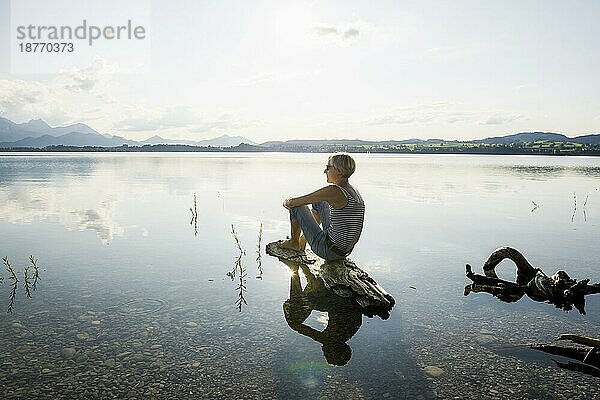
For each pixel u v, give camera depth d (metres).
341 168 7.07
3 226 11.18
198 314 5.43
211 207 14.84
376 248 9.32
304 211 7.70
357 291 6.11
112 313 5.41
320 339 4.79
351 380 3.93
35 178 26.98
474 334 4.98
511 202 16.98
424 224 12.19
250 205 15.36
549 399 3.67
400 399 3.65
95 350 4.42
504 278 7.37
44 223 11.62
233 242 9.57
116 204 15.39
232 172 35.41
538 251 9.05
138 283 6.63
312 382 3.89
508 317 5.52
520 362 4.32
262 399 3.62
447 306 5.90
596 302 6.09
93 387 3.75
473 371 4.13
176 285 6.57
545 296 6.25
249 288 6.49
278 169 40.91
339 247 7.12
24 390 3.69
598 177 31.59
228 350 4.47
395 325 5.22
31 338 4.67
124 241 9.57
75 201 16.06
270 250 8.54
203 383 3.85
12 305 5.65
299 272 7.38
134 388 3.75
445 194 19.88
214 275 7.09
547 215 13.86
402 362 4.29
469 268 7.03
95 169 38.06
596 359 4.27
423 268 7.79
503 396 3.71
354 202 7.08
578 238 10.37
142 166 44.44
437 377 4.01
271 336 4.83
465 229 11.46
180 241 9.63
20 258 8.07
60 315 5.32
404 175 33.16
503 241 9.98
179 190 20.39
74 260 7.94
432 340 4.80
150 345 4.55
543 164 57.72
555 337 4.93
